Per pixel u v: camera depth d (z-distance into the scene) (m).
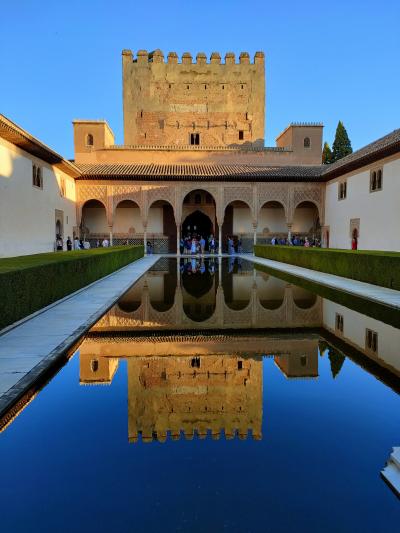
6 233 13.17
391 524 1.87
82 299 7.73
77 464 2.42
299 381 3.78
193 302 8.05
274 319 6.44
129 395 3.44
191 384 3.71
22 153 14.52
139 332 5.55
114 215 22.95
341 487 2.17
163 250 25.25
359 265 10.44
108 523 1.88
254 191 23.19
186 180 22.91
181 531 1.82
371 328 5.79
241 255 23.81
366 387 3.63
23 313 5.73
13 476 2.29
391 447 2.61
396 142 14.23
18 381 3.48
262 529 1.83
